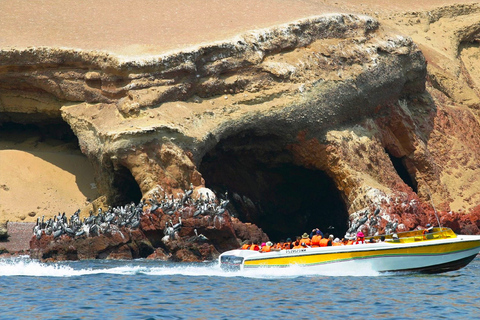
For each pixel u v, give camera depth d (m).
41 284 133.12
